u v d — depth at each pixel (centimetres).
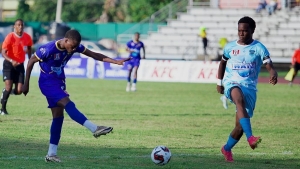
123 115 2786
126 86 4866
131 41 4403
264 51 1512
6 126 2248
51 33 8119
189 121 2602
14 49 2561
